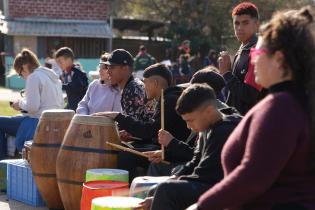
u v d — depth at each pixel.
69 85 9.22
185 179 4.41
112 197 4.88
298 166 2.82
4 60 28.42
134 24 34.38
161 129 5.50
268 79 2.92
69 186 6.10
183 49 27.55
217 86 5.45
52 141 6.62
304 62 2.86
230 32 34.47
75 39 27.78
